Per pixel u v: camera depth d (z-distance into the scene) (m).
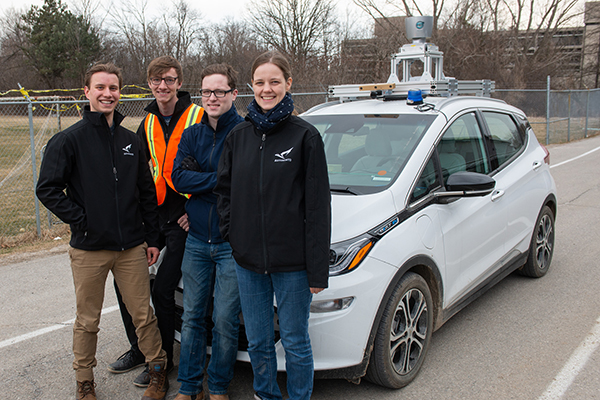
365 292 2.72
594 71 42.06
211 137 2.81
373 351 2.85
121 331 3.98
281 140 2.32
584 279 4.83
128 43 43.34
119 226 2.81
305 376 2.51
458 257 3.47
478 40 31.78
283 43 33.22
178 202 3.06
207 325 3.09
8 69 46.56
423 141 3.48
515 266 4.42
